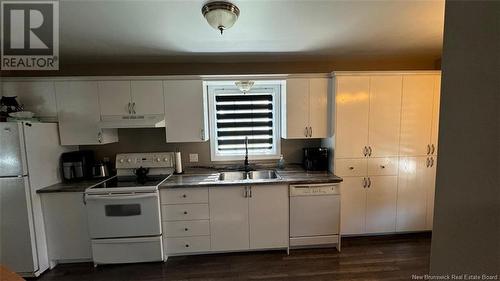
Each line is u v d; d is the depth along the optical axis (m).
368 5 1.63
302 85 2.72
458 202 0.59
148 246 2.37
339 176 2.69
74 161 2.60
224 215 2.46
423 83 2.65
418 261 2.39
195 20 1.79
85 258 2.42
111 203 2.30
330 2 1.58
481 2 0.51
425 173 2.75
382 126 2.66
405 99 2.65
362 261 2.40
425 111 2.67
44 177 2.36
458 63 0.58
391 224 2.79
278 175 2.67
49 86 2.50
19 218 2.15
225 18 1.55
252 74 2.84
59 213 2.35
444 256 0.63
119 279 2.21
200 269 2.33
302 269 2.29
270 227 2.50
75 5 1.55
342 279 2.15
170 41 2.21
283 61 3.01
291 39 2.24
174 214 2.42
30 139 2.19
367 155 2.69
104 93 2.57
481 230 0.53
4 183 2.11
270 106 3.16
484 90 0.51
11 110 2.32
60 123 2.54
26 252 2.18
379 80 2.62
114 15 1.69
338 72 2.59
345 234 2.77
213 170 3.00
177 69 2.95
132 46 2.32
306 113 2.76
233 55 2.71
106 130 2.67
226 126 3.15
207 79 2.69
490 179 0.51
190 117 2.67
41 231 2.30
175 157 2.88
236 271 2.29
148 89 2.61
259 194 2.46
